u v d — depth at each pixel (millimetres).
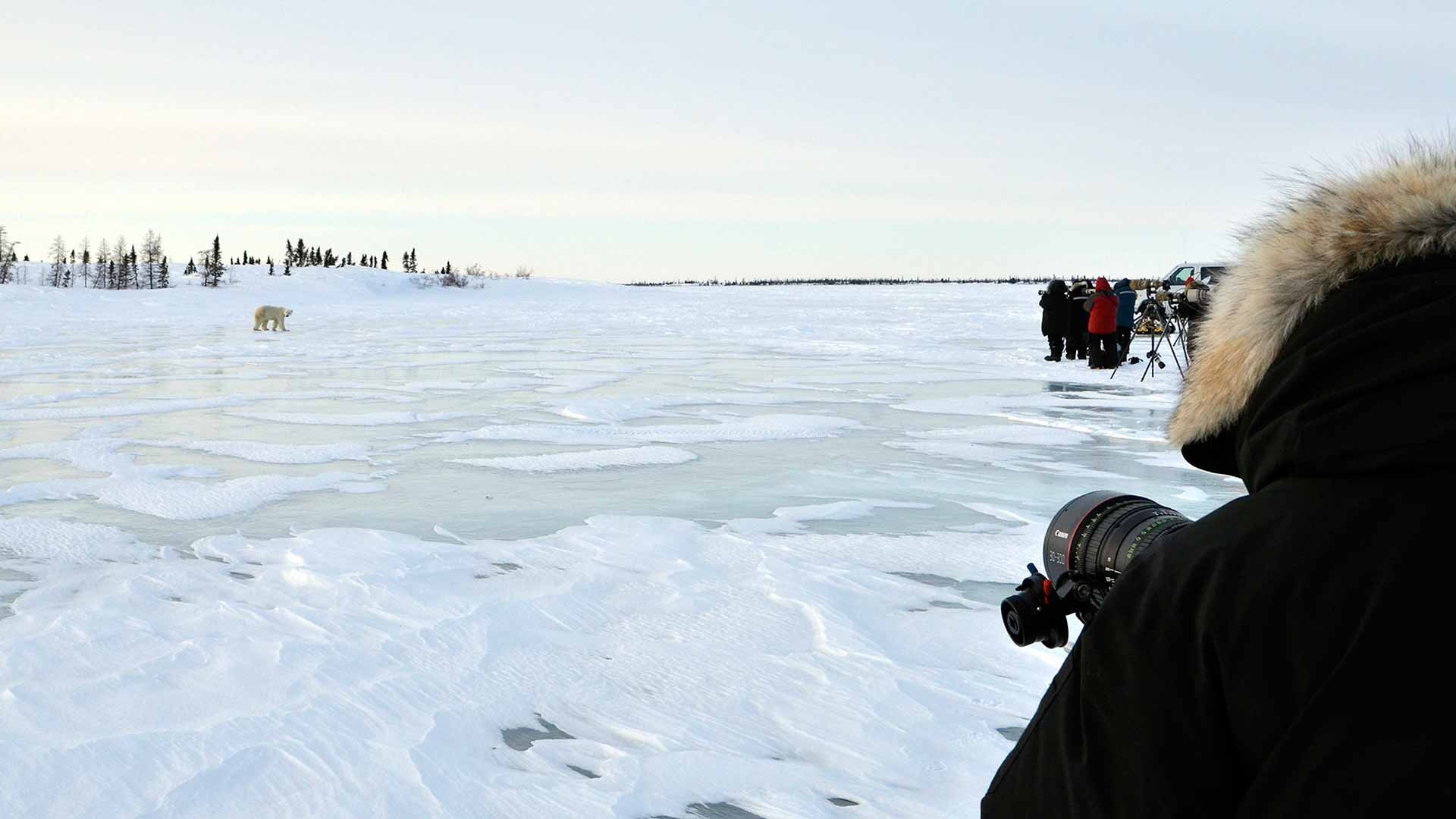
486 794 3301
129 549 6520
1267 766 925
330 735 3680
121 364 21375
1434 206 986
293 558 6191
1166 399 14883
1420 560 897
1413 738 869
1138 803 1014
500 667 4391
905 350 25625
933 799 3309
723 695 4121
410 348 27094
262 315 36219
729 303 73938
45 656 4473
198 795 3252
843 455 10203
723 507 7785
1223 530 1025
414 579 5746
